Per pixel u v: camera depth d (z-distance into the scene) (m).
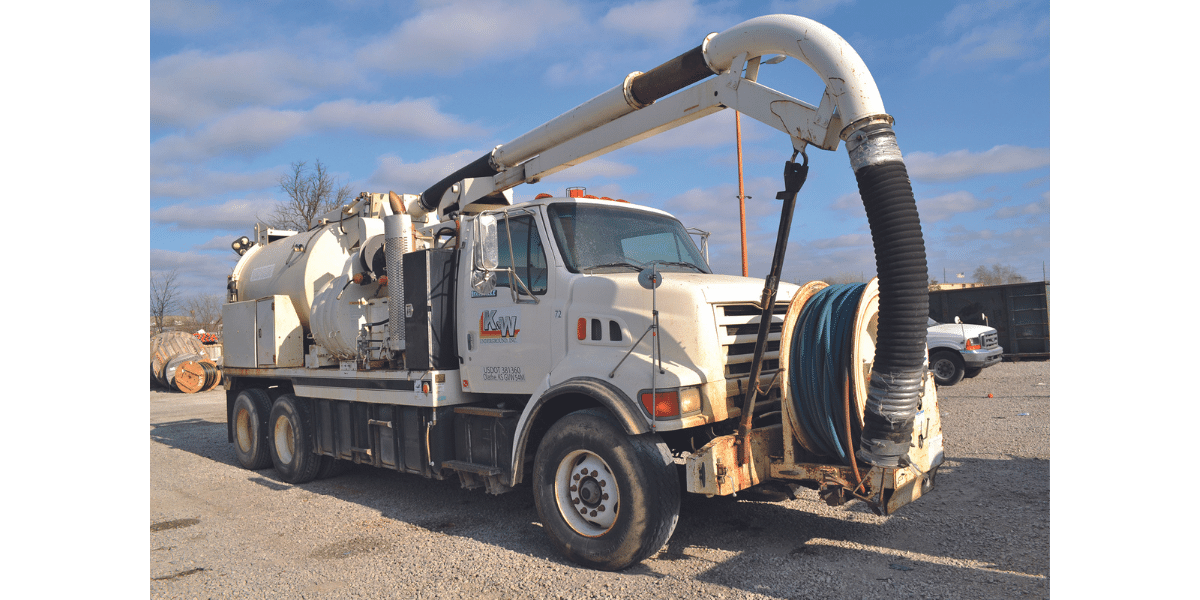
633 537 4.69
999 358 15.75
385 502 7.13
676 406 4.62
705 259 6.93
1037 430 9.34
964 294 20.80
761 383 5.25
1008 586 4.21
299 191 37.62
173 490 8.03
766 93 4.71
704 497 6.59
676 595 4.37
